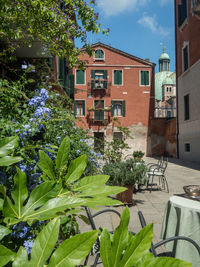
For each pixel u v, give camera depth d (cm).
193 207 232
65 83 1006
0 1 282
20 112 202
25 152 154
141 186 684
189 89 1711
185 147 1788
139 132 2267
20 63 598
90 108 2205
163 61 10375
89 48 368
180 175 948
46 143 196
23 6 293
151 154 2255
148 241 50
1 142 67
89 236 44
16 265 43
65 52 387
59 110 276
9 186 115
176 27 1997
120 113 2297
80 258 42
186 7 1761
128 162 493
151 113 2291
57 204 55
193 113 1650
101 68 2278
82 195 60
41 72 604
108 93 2272
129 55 2294
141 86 2295
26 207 56
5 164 62
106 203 53
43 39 380
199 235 227
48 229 46
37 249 44
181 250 229
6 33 338
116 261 49
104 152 532
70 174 68
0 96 209
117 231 51
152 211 446
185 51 1828
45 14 309
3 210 53
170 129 2142
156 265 47
